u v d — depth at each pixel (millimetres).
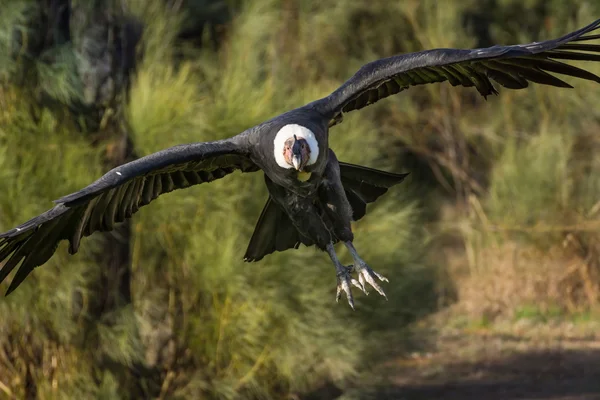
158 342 13180
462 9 21938
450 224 22719
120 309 12680
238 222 12812
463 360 18406
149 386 13070
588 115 21578
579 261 21500
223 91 13156
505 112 22438
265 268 12547
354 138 13648
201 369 13062
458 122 22984
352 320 13445
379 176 7711
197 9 17641
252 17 14578
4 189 11859
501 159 22250
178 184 7281
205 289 12594
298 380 13109
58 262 12273
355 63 21453
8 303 12016
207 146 6887
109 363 12742
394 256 13523
